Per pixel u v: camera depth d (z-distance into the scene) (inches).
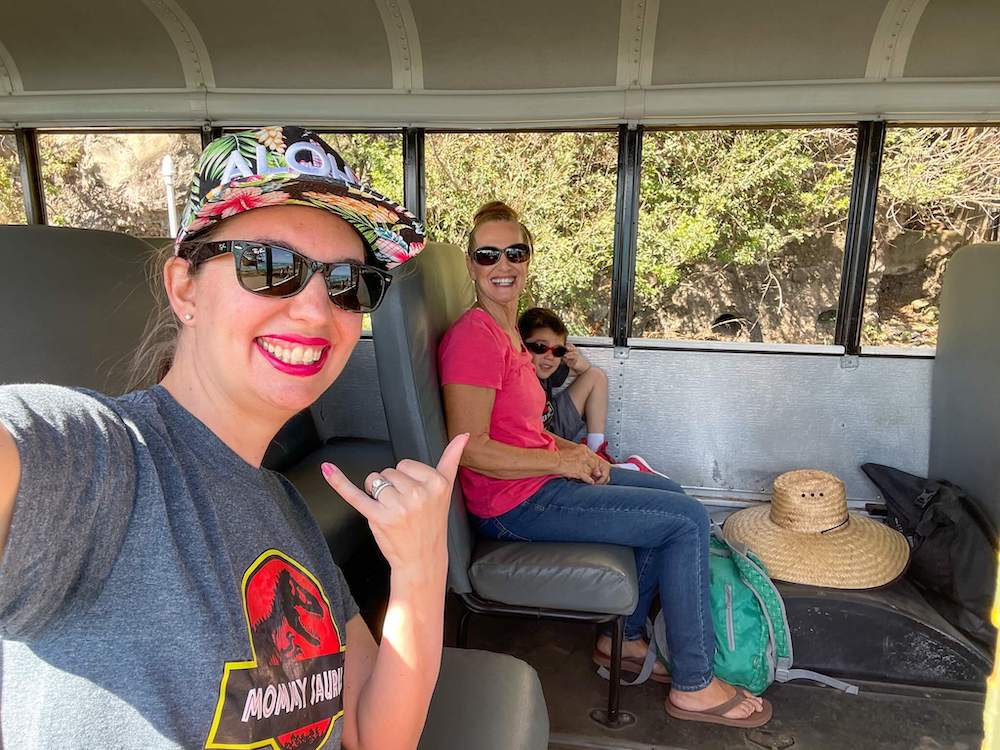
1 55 87.7
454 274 75.5
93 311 50.3
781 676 70.9
